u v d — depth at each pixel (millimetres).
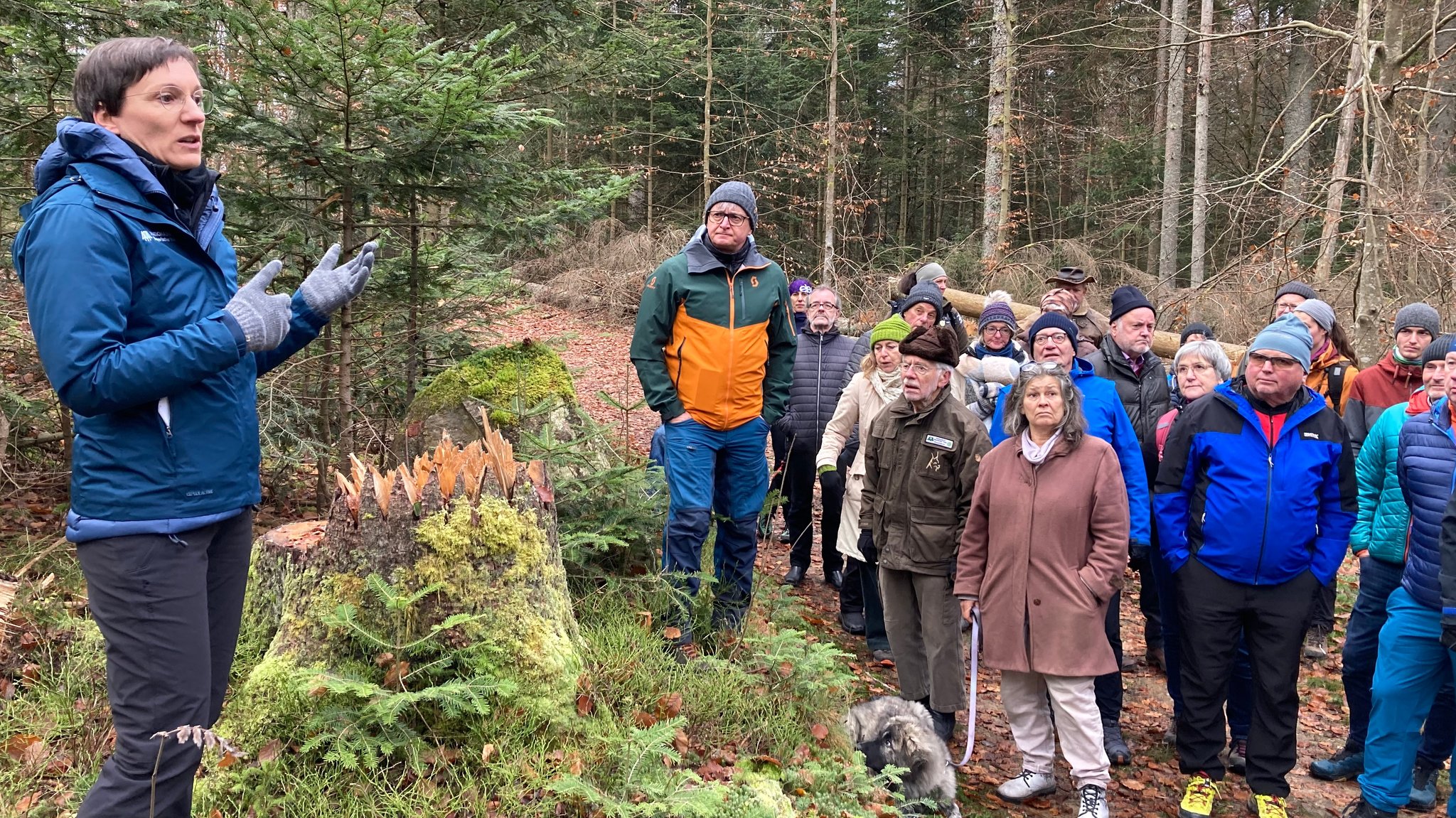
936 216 24391
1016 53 14430
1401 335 4727
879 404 5039
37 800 2453
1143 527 3910
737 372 3945
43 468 5145
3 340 4777
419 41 6242
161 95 1862
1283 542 3500
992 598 3693
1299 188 9133
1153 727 4551
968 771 4055
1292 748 3561
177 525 1872
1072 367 4207
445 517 2830
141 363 1700
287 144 4289
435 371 5773
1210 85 16219
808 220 21391
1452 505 3268
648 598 4039
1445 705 3854
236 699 2754
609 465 4895
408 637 2801
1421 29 9891
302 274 5047
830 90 16359
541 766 2604
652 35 10289
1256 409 3604
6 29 3832
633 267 16156
